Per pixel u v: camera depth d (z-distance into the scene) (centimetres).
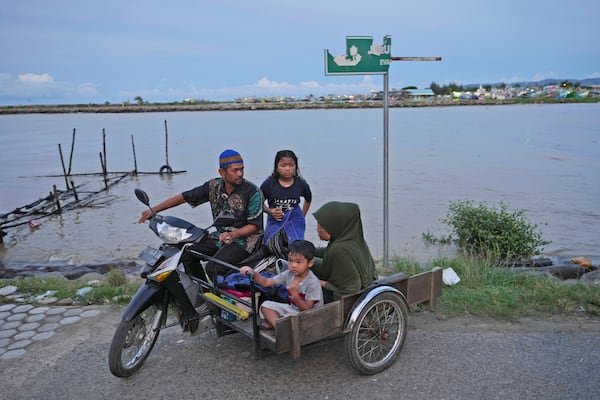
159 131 6031
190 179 2355
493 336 453
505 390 366
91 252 1104
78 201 1769
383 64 637
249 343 453
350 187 1848
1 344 468
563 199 1535
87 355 441
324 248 447
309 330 360
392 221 1279
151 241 1199
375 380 386
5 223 1384
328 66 608
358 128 5759
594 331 459
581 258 832
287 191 514
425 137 4219
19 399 376
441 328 472
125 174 2466
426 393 366
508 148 3166
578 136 3938
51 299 581
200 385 387
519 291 559
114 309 550
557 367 396
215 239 438
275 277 382
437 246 1018
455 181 1944
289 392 374
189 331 429
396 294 403
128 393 380
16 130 6712
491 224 893
